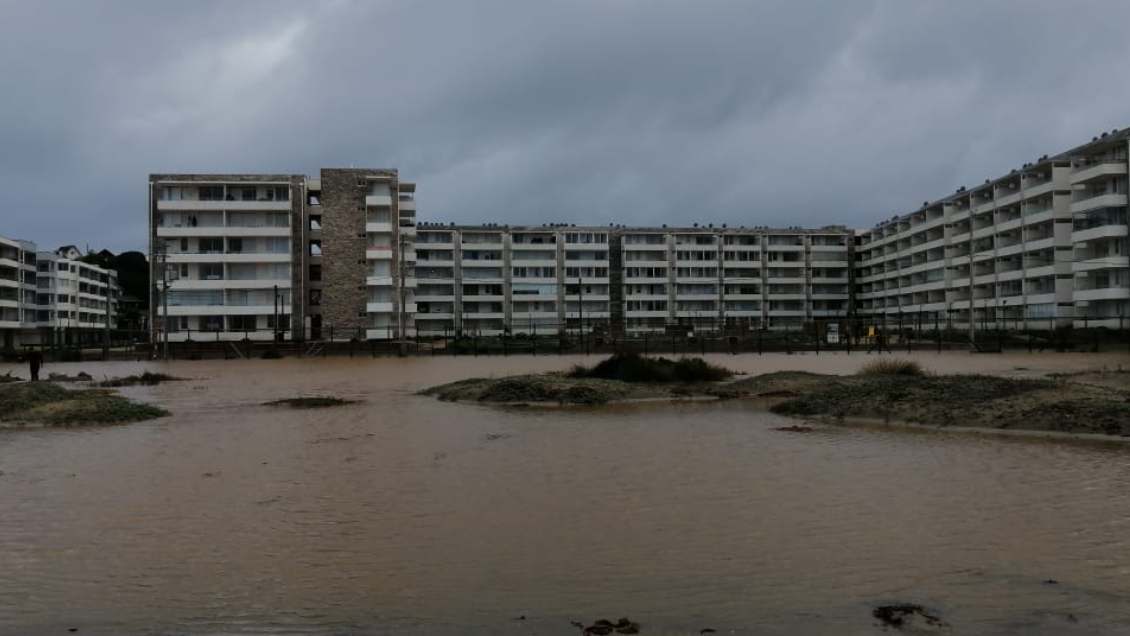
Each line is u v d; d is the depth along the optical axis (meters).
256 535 8.95
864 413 19.62
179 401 26.78
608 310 118.81
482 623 6.34
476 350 64.44
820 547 8.18
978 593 6.82
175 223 79.44
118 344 95.56
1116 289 71.00
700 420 19.78
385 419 20.61
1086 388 19.52
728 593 6.90
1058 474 11.88
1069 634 5.98
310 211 86.00
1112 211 72.62
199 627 6.36
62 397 23.61
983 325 85.56
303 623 6.40
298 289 81.12
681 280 121.31
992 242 92.06
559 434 17.27
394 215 83.62
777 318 123.94
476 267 115.75
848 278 126.69
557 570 7.58
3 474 12.98
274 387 33.34
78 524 9.51
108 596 7.06
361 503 10.51
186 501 10.73
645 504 10.23
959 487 11.02
